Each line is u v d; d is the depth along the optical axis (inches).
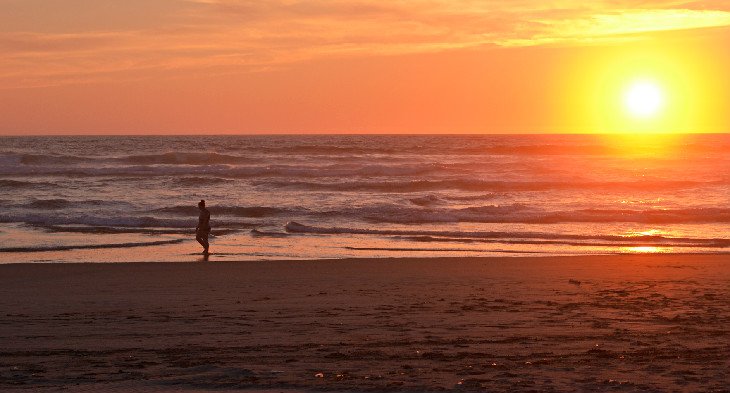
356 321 584.7
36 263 978.7
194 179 2385.6
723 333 522.0
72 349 481.4
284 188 2266.2
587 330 537.3
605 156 3769.7
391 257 1069.1
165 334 534.9
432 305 665.0
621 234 1357.0
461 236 1322.6
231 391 342.6
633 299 694.5
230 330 548.7
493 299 700.0
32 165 2861.7
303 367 410.6
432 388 344.8
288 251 1135.0
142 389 348.5
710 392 332.8
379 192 2188.7
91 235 1309.1
